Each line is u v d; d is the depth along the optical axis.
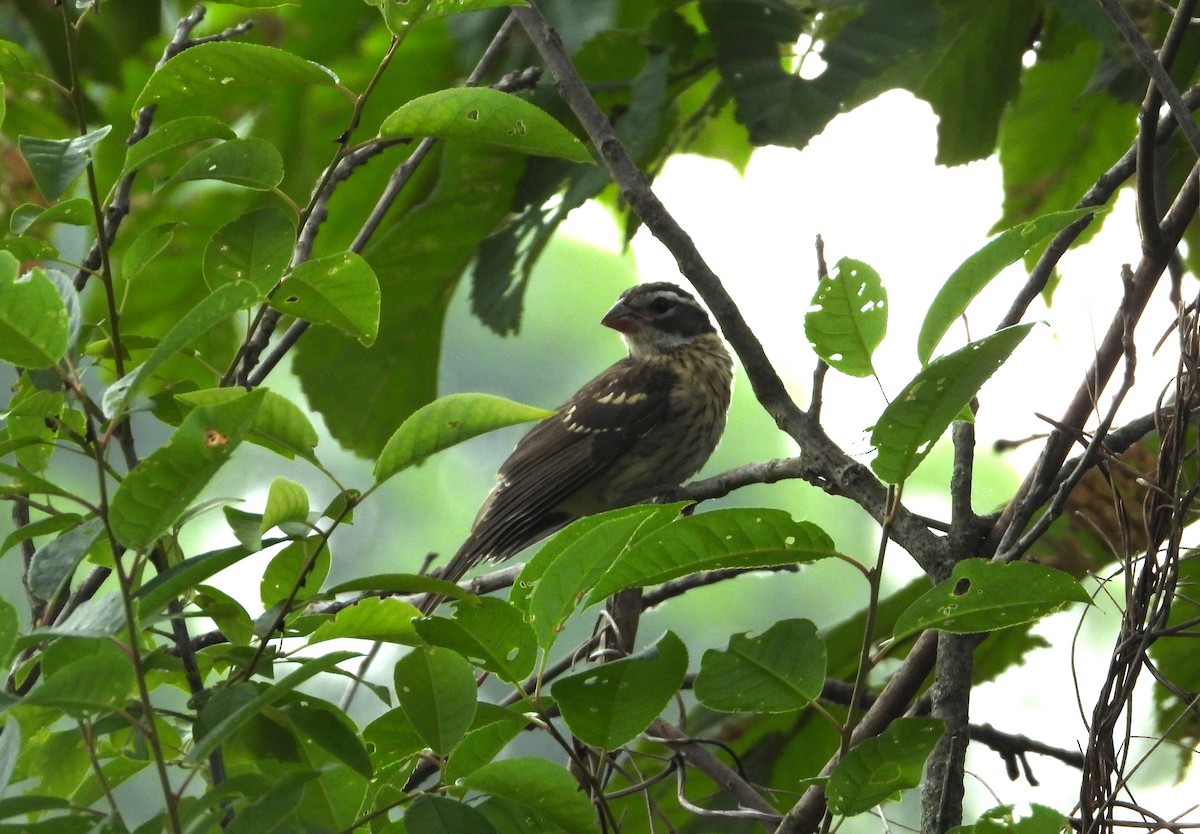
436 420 4.32
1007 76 10.10
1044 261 6.56
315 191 5.23
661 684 4.82
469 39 10.70
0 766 4.23
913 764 4.78
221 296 3.81
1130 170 6.66
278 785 3.97
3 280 3.89
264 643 4.34
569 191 10.02
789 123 8.46
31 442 4.40
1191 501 5.98
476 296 10.45
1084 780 5.57
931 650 6.16
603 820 4.78
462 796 4.75
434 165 11.76
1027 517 5.94
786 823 5.72
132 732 5.23
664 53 9.61
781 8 8.66
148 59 11.15
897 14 8.55
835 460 6.50
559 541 5.13
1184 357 5.85
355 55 11.19
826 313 4.92
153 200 11.09
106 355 5.60
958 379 4.51
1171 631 5.57
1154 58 5.57
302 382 11.73
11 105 10.42
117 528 3.88
